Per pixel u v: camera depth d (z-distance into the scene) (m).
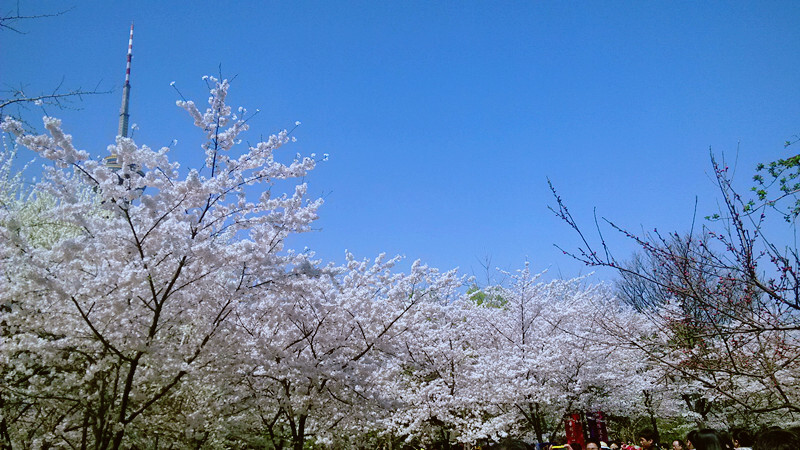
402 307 8.45
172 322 6.55
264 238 6.96
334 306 7.65
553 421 14.66
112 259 5.98
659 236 5.84
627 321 14.37
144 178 5.91
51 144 5.37
